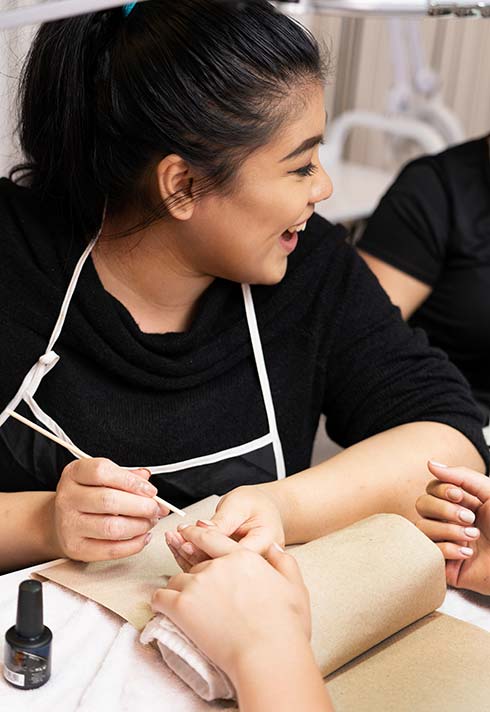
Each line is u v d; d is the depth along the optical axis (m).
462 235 1.47
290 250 0.99
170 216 0.94
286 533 0.96
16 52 1.18
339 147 2.32
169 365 1.02
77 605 0.81
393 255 1.49
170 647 0.71
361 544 0.84
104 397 1.02
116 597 0.80
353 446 1.06
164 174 0.92
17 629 0.71
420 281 1.49
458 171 1.50
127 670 0.73
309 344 1.11
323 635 0.75
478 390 1.51
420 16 0.72
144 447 1.03
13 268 1.01
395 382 1.11
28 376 1.00
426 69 2.31
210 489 1.07
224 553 0.76
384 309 1.15
